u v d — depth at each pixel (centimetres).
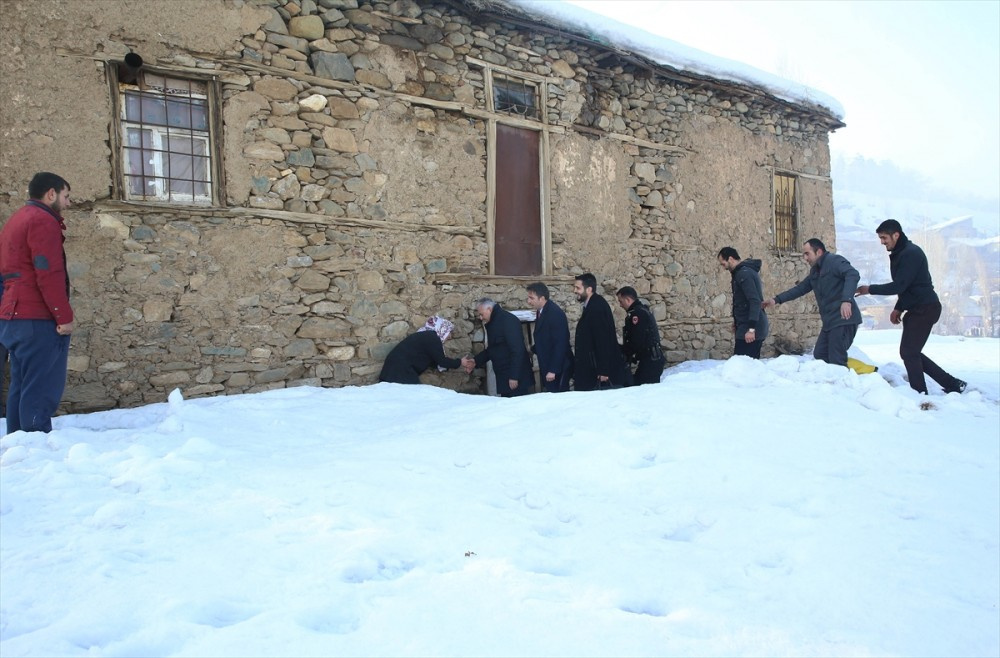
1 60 513
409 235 708
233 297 606
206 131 610
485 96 769
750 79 1012
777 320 1088
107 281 552
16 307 395
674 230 953
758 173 1061
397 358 669
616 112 895
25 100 520
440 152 732
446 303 733
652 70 909
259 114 622
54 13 530
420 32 720
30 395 401
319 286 649
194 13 588
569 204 843
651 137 932
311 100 648
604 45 850
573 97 848
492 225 770
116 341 555
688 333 967
